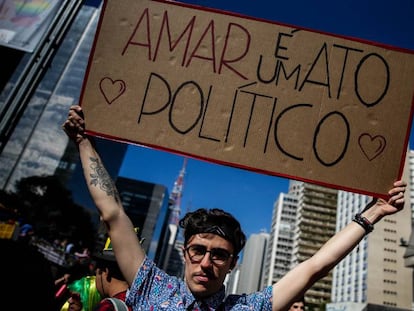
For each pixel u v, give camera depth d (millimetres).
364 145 2869
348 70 3018
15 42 5121
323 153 2859
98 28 3100
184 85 3000
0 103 4875
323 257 2289
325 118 2928
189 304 2088
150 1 3164
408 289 90188
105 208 2367
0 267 1289
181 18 3141
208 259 2109
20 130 72875
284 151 2863
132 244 2314
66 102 75938
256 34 3100
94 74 3012
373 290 89750
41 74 5137
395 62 3016
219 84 3000
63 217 68062
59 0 5449
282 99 2965
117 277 3148
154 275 2254
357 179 2805
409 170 103438
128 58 3055
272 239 163750
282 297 2178
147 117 2936
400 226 95562
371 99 2955
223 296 2168
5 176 69250
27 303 1301
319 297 124500
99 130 2895
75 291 3816
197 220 2209
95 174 2543
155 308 2086
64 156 73250
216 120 2928
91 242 69125
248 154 2859
